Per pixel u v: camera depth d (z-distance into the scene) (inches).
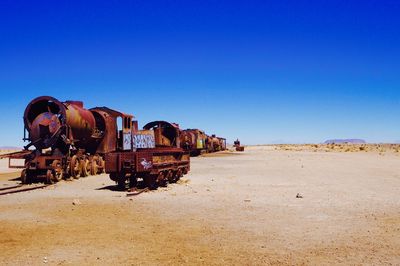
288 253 333.7
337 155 2394.2
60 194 693.3
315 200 613.6
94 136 1098.7
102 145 1136.2
